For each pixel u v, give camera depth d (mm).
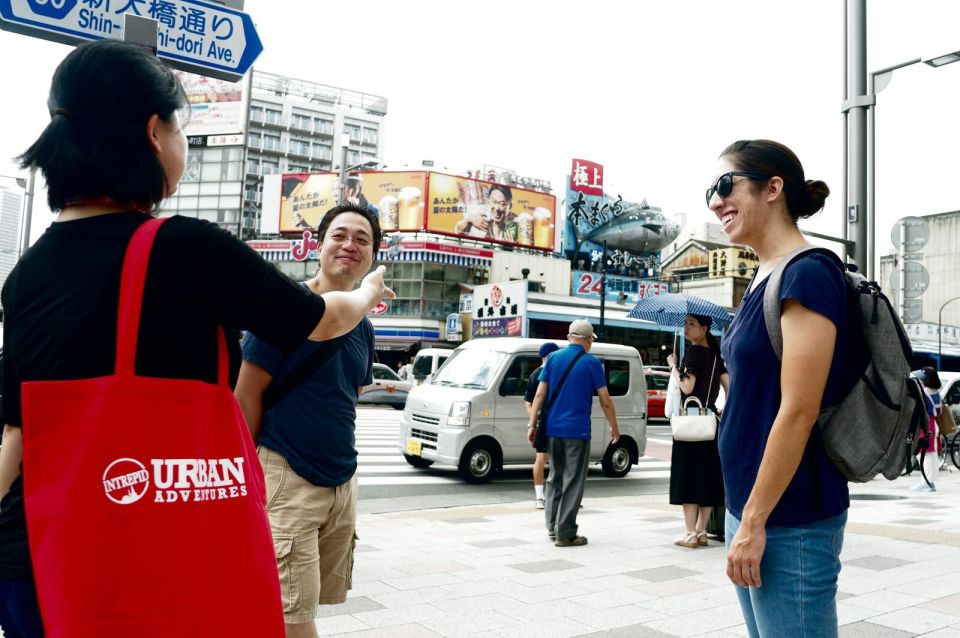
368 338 2613
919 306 8398
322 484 2312
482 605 3814
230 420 1232
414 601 3885
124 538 1066
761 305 1747
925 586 4234
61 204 1265
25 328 1171
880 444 1624
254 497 1229
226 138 44469
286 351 1324
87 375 1119
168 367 1158
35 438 1092
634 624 3510
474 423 9469
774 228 1860
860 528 6328
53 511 1060
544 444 5684
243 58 3748
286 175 40625
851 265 1825
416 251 35750
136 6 3438
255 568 1178
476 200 39219
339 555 2463
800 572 1621
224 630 1116
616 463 10812
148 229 1197
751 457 1741
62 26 3266
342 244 2559
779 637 1634
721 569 4699
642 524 6578
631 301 40781
